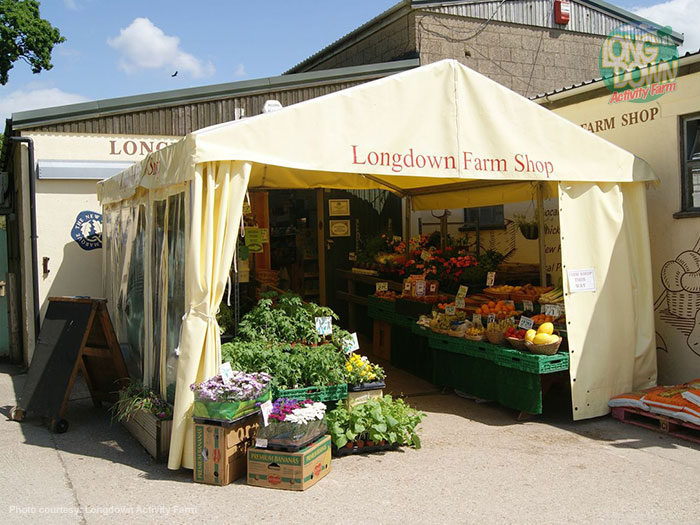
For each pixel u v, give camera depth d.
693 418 5.69
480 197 8.79
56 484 4.77
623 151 6.72
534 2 13.35
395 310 8.84
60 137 8.98
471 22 12.59
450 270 9.01
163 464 5.20
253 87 10.00
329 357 5.67
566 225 6.44
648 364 6.91
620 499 4.46
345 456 5.39
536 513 4.23
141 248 6.60
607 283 6.61
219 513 4.23
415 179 8.55
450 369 7.59
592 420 6.49
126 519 4.14
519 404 6.49
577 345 6.38
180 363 4.90
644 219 6.92
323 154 5.19
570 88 8.52
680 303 7.30
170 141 9.52
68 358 6.23
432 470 5.04
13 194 10.95
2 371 9.45
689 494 4.55
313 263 11.16
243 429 4.91
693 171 7.16
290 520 4.12
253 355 5.55
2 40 20.50
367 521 4.11
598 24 14.18
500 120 5.99
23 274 9.34
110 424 6.41
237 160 4.86
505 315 7.17
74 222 9.07
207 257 4.85
